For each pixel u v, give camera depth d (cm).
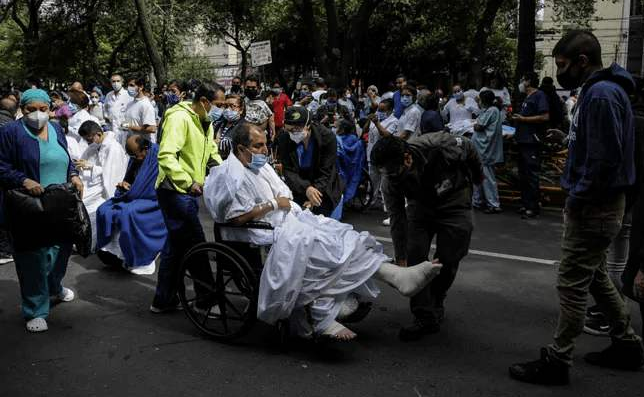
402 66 3506
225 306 448
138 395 362
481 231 783
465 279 584
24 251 449
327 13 1855
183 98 1062
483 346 432
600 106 330
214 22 2884
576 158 353
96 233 612
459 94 1101
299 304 397
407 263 446
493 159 884
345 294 399
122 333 458
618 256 436
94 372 393
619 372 391
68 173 495
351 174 849
